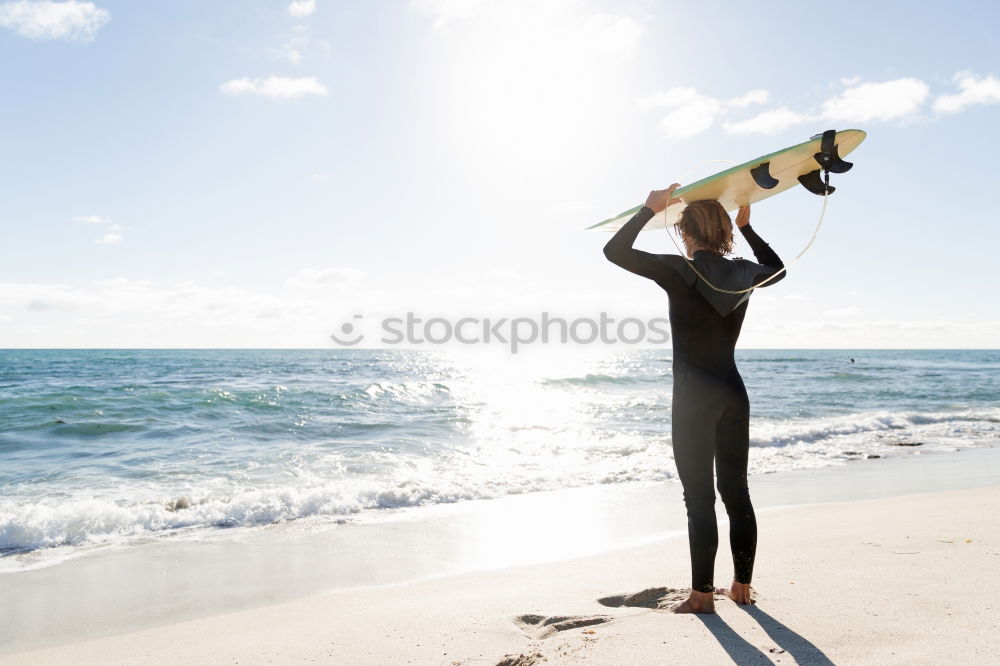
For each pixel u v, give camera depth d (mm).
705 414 2537
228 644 2908
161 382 24594
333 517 6230
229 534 5621
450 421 14547
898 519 4973
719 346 2525
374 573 4414
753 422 14797
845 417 14641
